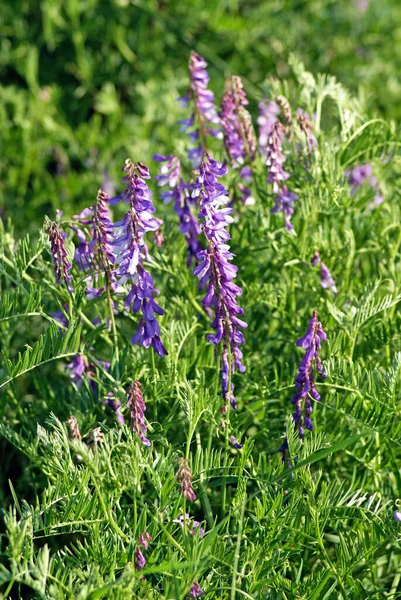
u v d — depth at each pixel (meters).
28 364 3.88
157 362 4.64
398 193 5.31
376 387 3.85
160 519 3.48
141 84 8.46
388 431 3.82
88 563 3.58
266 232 4.75
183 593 3.29
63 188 7.72
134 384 3.60
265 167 4.98
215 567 3.75
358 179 5.79
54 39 8.77
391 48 9.74
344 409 4.01
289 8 9.30
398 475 4.08
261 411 4.45
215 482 3.96
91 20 8.73
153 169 7.19
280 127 4.42
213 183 3.59
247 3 9.48
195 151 5.04
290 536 3.81
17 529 3.30
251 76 9.24
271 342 5.04
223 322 3.72
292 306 4.83
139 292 3.68
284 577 3.83
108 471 3.63
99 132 8.42
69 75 8.99
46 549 3.27
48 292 4.48
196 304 4.73
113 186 7.68
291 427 3.68
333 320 4.70
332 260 4.91
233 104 4.80
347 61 9.63
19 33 8.68
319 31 9.50
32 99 8.11
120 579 3.15
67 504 3.60
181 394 3.98
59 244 3.86
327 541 4.37
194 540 3.34
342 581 3.70
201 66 4.84
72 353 3.92
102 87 8.83
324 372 3.83
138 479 3.54
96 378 4.22
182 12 9.05
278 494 3.59
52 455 3.85
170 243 4.70
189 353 4.56
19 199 7.70
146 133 7.80
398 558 4.27
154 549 3.54
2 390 5.03
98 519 3.64
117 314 4.92
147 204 3.55
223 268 3.59
